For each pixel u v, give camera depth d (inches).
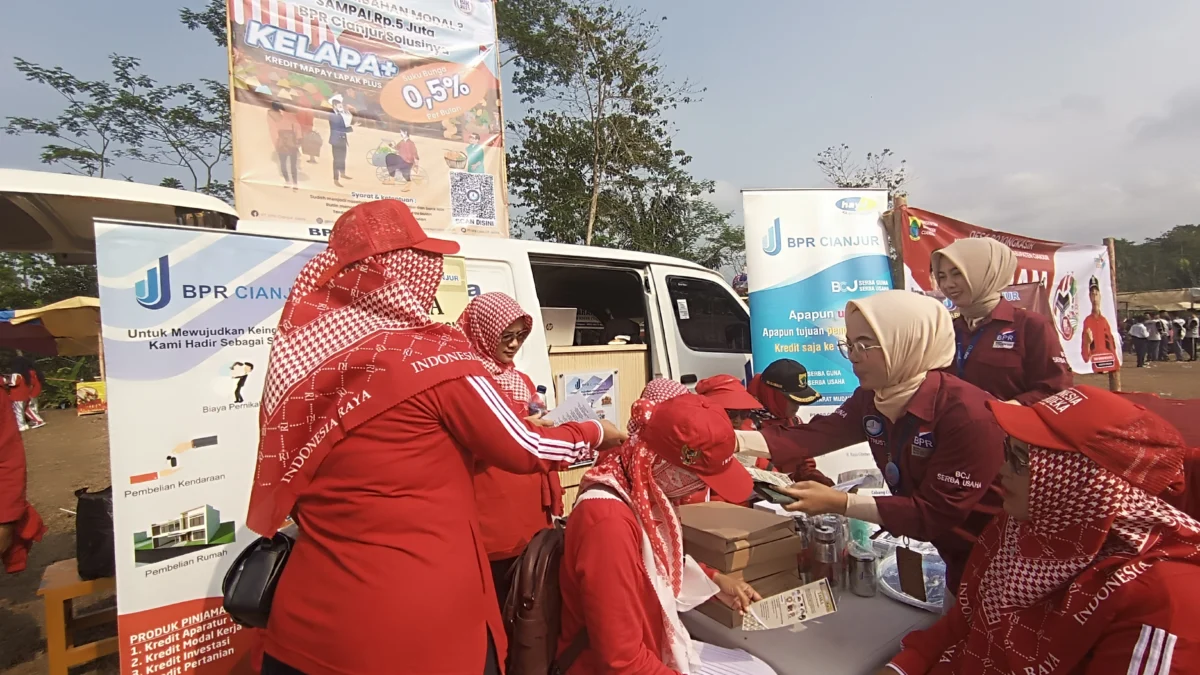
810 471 105.8
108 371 82.5
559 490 105.0
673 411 57.8
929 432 70.9
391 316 56.9
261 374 96.3
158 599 85.7
